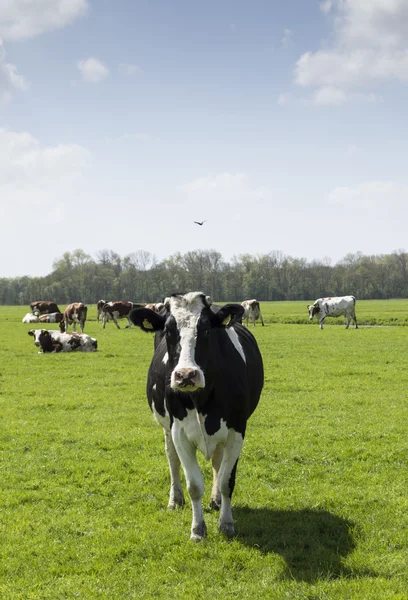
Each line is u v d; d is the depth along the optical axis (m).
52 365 21.64
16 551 6.11
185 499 7.56
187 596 5.09
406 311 64.44
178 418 6.29
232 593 5.15
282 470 8.70
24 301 152.00
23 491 7.96
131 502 7.60
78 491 7.96
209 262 147.62
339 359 21.61
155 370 7.22
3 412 13.34
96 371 19.95
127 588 5.31
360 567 5.55
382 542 6.07
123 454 9.77
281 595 5.05
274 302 130.50
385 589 5.09
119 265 156.00
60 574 5.64
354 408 13.10
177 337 6.11
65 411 13.48
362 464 8.89
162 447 10.19
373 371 18.48
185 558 5.85
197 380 5.72
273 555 5.83
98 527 6.70
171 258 148.50
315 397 14.42
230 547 6.05
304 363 20.58
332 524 6.57
